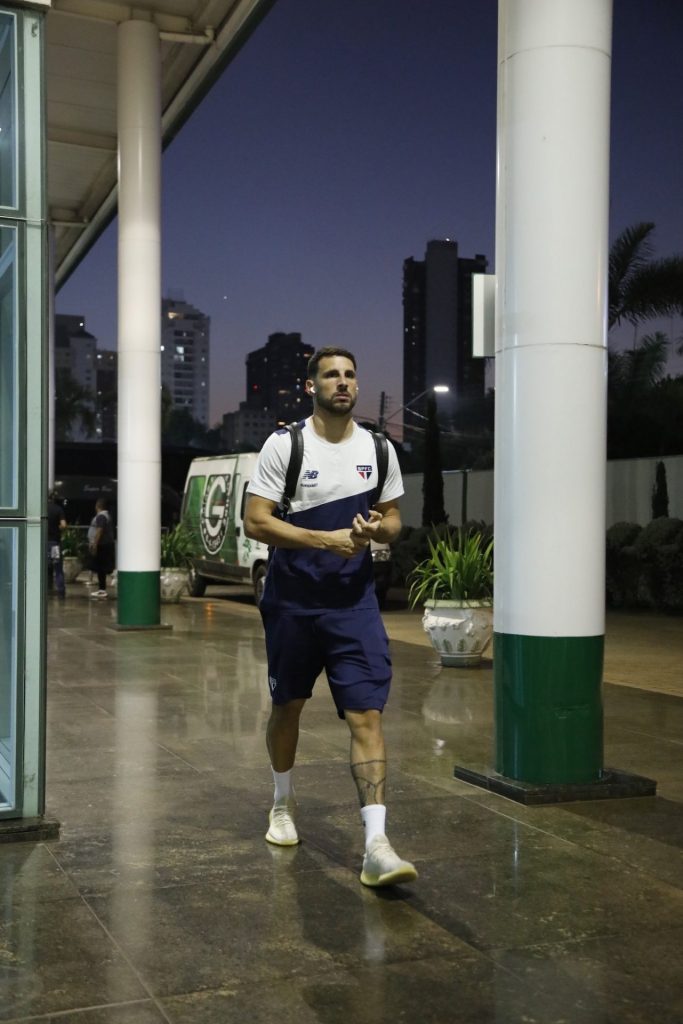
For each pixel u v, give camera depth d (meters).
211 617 15.85
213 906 3.79
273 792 5.44
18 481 4.59
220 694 8.55
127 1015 2.96
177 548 18.84
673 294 27.25
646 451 29.08
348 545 3.91
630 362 29.11
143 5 13.77
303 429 4.09
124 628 13.58
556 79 5.25
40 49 4.62
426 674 9.77
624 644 12.82
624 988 3.15
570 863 4.28
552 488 5.29
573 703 5.32
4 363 4.84
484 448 44.50
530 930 3.58
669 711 7.90
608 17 5.36
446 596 10.39
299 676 4.21
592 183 5.30
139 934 3.54
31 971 3.25
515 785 5.28
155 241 14.09
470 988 3.14
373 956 3.37
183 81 16.48
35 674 4.69
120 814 5.01
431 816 4.95
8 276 4.75
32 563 4.66
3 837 4.53
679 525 17.27
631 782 5.35
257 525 4.02
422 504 26.72
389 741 6.69
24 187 4.61
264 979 3.20
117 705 8.03
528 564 5.33
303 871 4.18
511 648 5.40
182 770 5.92
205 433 123.06
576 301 5.27
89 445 37.97
